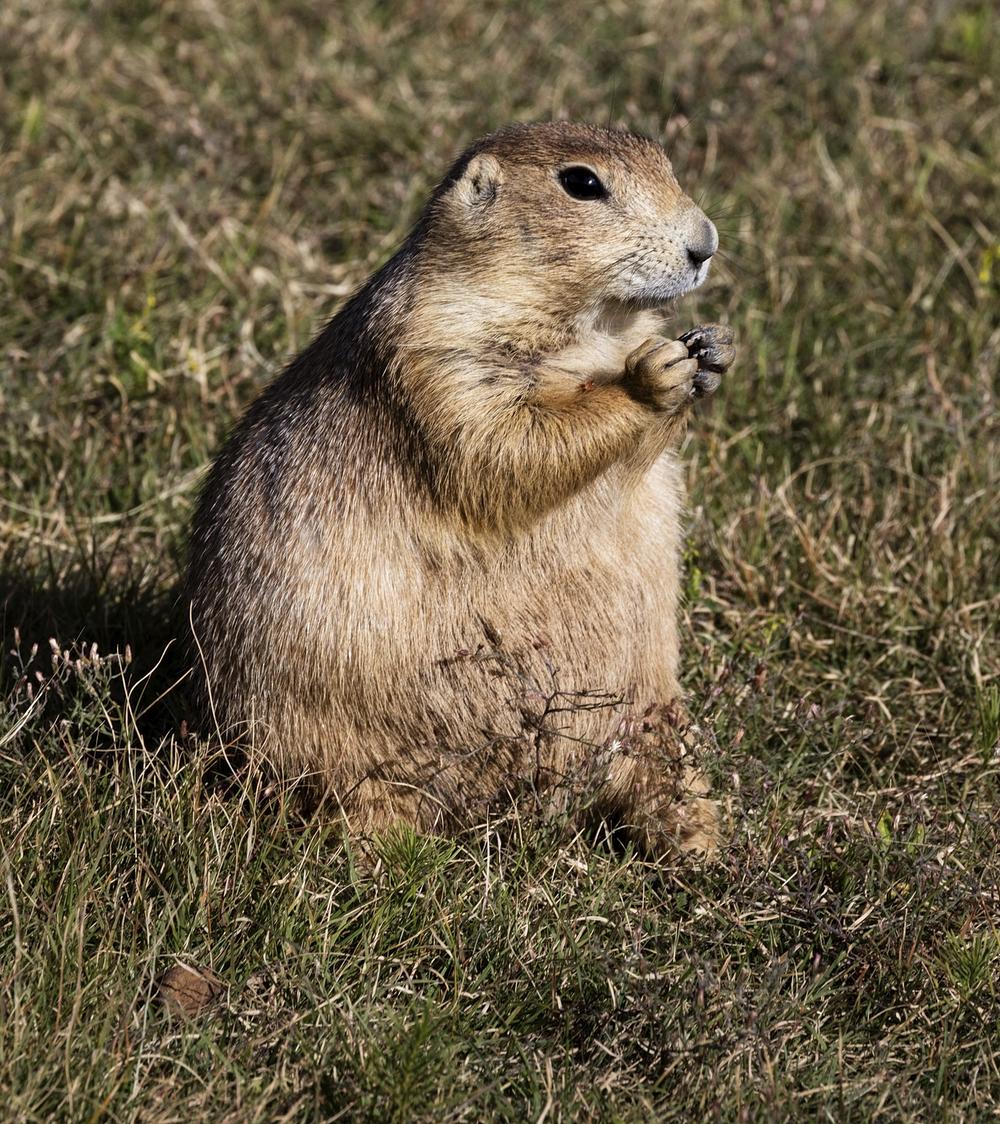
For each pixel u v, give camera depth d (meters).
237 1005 10.73
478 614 12.07
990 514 15.93
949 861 12.10
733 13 24.16
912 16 23.84
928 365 17.47
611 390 11.97
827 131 21.94
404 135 21.58
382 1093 9.94
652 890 12.17
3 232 19.27
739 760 12.86
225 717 12.62
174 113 21.59
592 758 12.26
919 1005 11.16
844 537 16.02
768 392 17.83
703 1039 10.59
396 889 11.70
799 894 11.77
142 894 11.23
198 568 12.90
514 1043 10.62
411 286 12.23
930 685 14.66
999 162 21.22
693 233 12.40
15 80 22.19
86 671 12.77
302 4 24.31
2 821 11.55
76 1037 10.09
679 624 14.89
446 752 12.25
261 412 13.05
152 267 18.89
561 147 12.32
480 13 24.52
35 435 16.94
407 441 11.95
